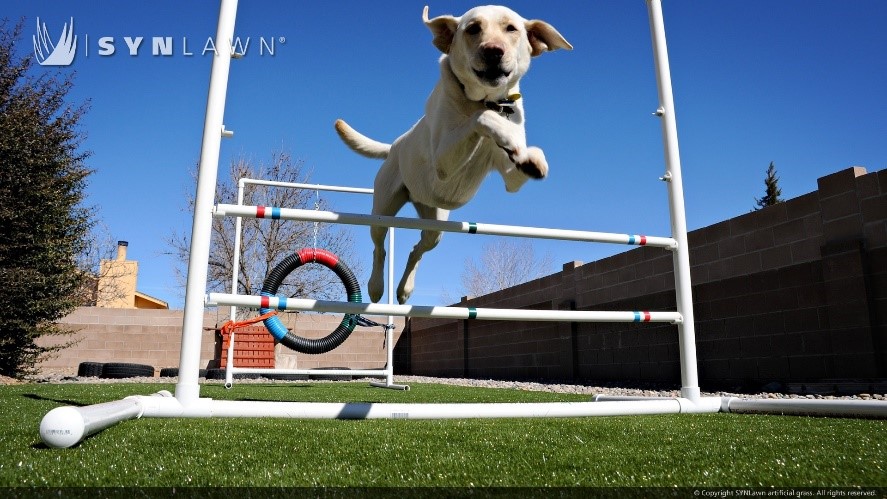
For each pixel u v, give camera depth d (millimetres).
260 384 9117
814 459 1870
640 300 9930
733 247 8281
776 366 7559
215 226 19609
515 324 13695
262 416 3092
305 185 7809
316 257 6590
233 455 1889
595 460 1845
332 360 17578
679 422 3031
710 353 8562
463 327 15891
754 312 7898
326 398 5500
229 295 3109
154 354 16250
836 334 6805
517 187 3373
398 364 18578
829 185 7031
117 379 10594
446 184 3627
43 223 9977
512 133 2857
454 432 2502
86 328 15820
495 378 14383
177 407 2992
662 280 9484
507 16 3305
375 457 1878
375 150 4543
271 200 20031
